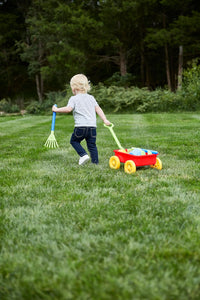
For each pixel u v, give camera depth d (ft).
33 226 6.89
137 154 12.14
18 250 5.95
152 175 11.37
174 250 5.82
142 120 34.99
